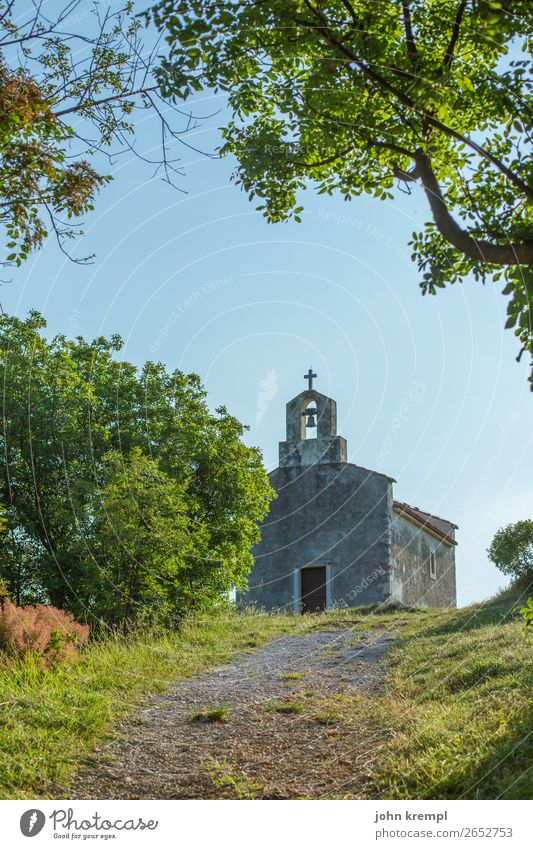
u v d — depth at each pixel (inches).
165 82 313.0
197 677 485.7
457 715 315.9
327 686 435.2
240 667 520.1
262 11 294.8
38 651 448.8
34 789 273.3
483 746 269.9
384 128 340.2
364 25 309.3
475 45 336.2
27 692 376.8
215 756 312.5
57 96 322.7
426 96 293.0
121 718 369.7
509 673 370.3
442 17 334.0
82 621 645.9
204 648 589.3
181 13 294.0
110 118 326.0
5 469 705.6
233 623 743.1
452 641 500.7
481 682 369.7
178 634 638.5
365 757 293.4
